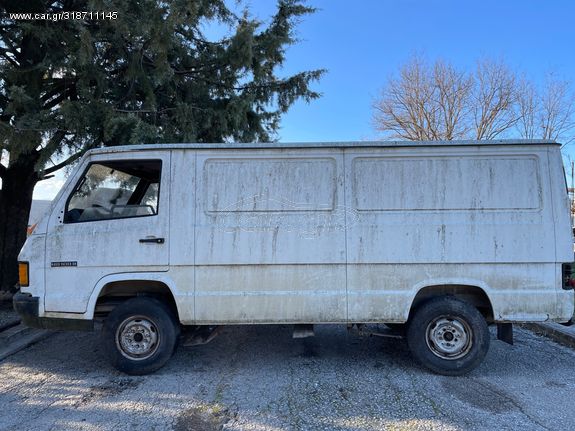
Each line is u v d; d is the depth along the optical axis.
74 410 3.70
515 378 4.39
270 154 4.41
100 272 4.35
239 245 4.33
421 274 4.30
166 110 6.95
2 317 6.48
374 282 4.32
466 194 4.32
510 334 4.37
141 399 3.91
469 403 3.81
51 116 5.84
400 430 3.35
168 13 5.99
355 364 4.78
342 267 4.33
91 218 4.44
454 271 4.29
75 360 4.99
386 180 4.36
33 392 4.09
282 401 3.85
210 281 4.34
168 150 4.46
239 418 3.54
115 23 5.66
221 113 7.02
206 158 4.43
